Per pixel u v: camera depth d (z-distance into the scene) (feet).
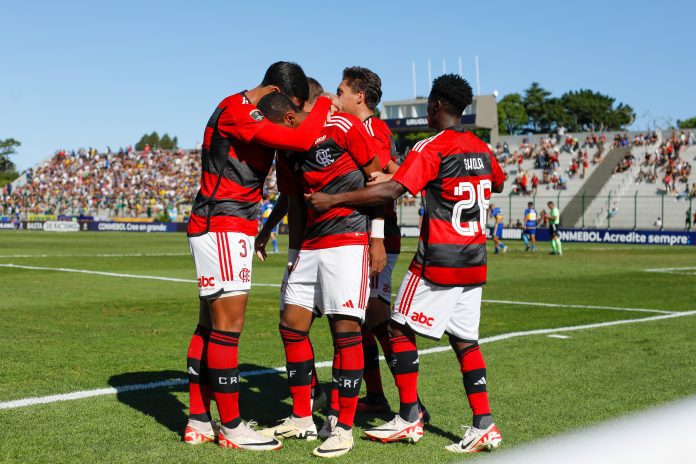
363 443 16.01
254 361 24.59
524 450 14.79
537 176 197.26
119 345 26.96
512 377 22.06
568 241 155.74
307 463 14.40
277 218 19.24
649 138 192.85
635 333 30.86
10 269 62.59
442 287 15.47
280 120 15.30
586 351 26.53
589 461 13.44
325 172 15.89
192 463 14.15
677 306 41.55
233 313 15.44
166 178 251.19
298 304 16.30
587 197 178.29
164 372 22.35
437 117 16.15
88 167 271.69
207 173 15.65
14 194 266.36
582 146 203.41
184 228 187.62
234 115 15.12
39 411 17.65
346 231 15.80
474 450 15.12
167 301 41.06
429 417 17.62
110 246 109.09
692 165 180.55
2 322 32.14
